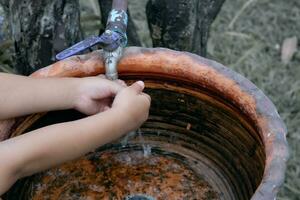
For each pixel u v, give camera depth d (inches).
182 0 41.9
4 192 32.5
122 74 37.3
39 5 40.2
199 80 36.2
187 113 38.7
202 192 39.0
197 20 43.6
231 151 37.8
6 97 35.6
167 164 40.3
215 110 37.2
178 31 43.1
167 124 39.8
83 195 39.0
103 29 48.0
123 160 40.4
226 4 65.9
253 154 35.3
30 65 42.6
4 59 50.1
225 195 38.3
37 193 38.4
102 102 36.6
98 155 40.4
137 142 40.7
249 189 36.0
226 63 60.9
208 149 39.4
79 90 36.2
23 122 36.5
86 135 33.0
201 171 39.6
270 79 60.0
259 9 65.6
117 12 37.0
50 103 36.1
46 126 34.7
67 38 41.7
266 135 32.4
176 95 38.0
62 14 40.9
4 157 31.8
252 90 34.6
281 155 31.2
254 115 33.7
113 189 39.4
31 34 41.1
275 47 62.7
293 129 56.3
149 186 39.6
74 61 36.7
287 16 65.1
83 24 52.6
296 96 58.8
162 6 42.3
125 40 36.7
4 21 47.8
